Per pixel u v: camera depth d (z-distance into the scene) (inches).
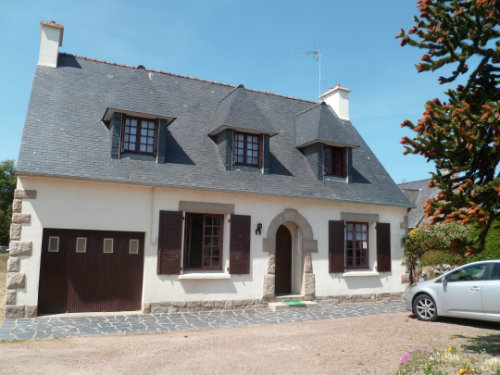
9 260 384.2
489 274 364.8
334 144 575.5
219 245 484.1
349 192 565.3
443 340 319.3
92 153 438.3
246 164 522.6
